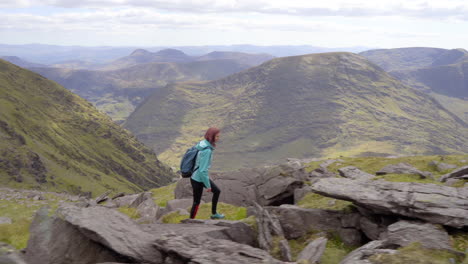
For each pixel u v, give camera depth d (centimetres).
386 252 536
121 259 546
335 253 618
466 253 542
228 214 898
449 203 618
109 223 568
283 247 607
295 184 952
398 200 634
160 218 873
